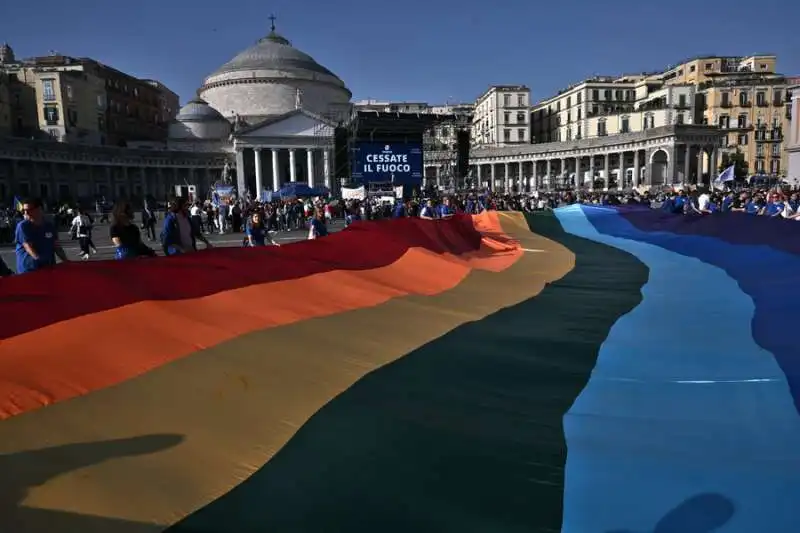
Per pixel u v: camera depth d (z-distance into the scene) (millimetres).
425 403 4426
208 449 3596
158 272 6621
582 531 2904
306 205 40219
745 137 91812
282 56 91500
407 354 5609
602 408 4383
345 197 39281
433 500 3146
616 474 3422
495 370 5223
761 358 5355
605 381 4941
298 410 4246
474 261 11258
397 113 36344
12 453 3312
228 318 6008
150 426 3799
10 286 5566
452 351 5730
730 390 4668
